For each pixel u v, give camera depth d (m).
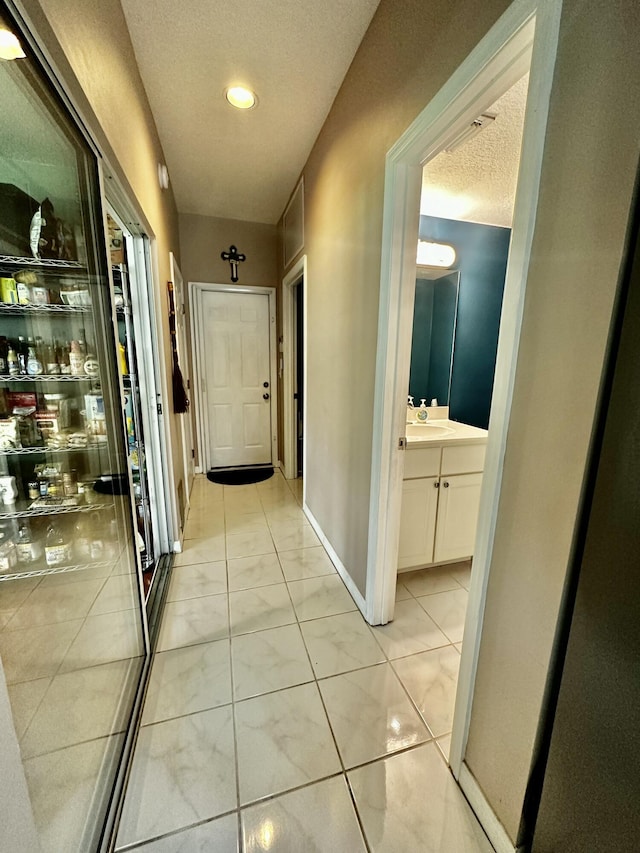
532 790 0.84
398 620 1.75
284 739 1.20
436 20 1.04
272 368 3.94
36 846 0.62
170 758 1.13
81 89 0.94
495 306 2.70
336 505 2.14
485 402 2.80
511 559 0.86
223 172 2.64
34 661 1.03
